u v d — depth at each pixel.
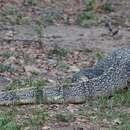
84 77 21.05
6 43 27.11
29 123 17.06
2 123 16.97
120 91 20.05
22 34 29.00
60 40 28.56
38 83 21.11
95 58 25.44
